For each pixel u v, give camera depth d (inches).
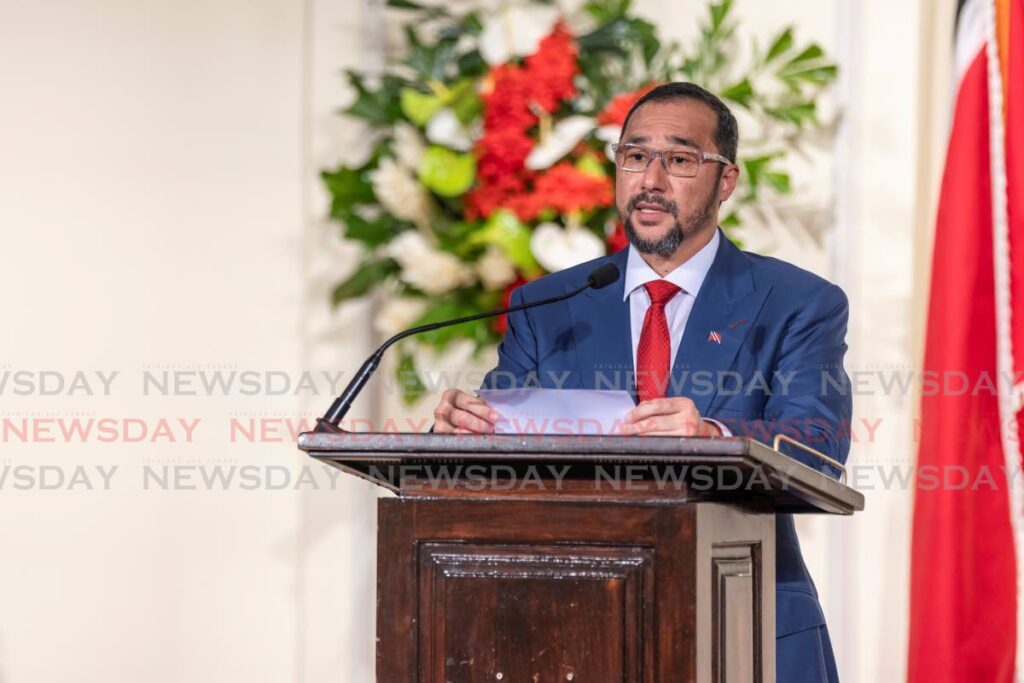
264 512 458.6
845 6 449.4
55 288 466.0
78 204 468.1
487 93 394.9
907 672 395.5
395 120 412.8
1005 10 389.4
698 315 276.5
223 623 457.7
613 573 198.4
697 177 280.4
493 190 390.3
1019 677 389.7
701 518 197.0
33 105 471.2
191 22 472.4
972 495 383.2
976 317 386.9
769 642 226.4
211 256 466.3
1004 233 380.2
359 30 462.0
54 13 473.4
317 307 457.4
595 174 387.5
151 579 458.9
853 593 434.3
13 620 457.4
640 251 282.7
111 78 471.8
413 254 394.0
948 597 380.2
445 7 450.0
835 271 443.8
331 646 451.2
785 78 435.2
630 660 196.7
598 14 431.8
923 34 446.9
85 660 457.1
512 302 297.0
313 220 458.9
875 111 445.4
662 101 288.0
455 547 206.2
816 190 446.0
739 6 455.5
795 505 233.3
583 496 203.0
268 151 466.9
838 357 273.0
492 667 202.7
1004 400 375.9
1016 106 383.9
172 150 470.0
